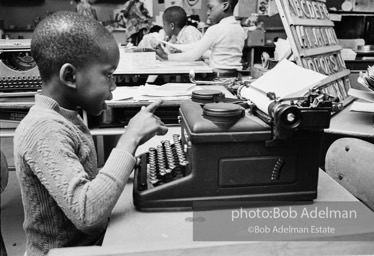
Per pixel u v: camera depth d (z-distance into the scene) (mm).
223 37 2656
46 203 846
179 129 1445
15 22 4363
